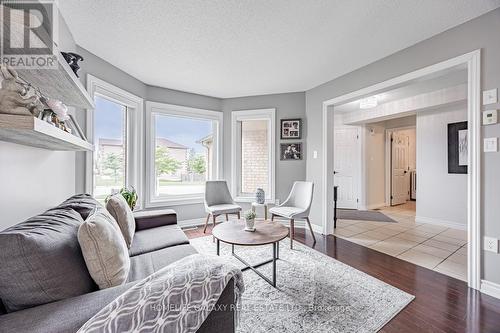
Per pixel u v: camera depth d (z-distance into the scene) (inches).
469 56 74.7
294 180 151.3
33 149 58.2
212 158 161.5
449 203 150.3
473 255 73.6
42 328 26.4
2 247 29.2
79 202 61.6
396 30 81.4
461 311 62.1
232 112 160.9
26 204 55.3
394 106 169.8
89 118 94.6
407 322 57.6
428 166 160.6
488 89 71.1
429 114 160.2
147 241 72.5
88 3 66.7
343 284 75.6
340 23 77.5
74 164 84.4
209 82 133.1
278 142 154.1
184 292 31.1
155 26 78.6
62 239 36.7
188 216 150.0
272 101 155.0
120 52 96.8
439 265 91.2
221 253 102.3
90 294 33.4
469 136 74.6
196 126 156.6
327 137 133.7
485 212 71.6
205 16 73.3
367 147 214.5
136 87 126.0
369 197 215.2
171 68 113.3
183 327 29.2
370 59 104.3
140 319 27.5
